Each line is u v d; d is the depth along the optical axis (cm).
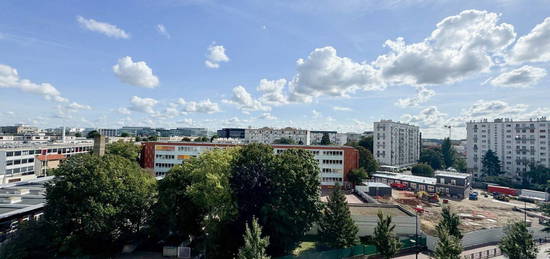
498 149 9594
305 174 2877
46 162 7669
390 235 2733
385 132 10738
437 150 13000
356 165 7312
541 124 8700
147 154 7325
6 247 2294
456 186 6425
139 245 3070
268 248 2734
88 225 2475
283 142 13838
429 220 4247
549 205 3491
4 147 6906
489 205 5659
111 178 2814
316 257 2639
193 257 2816
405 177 7575
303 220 2741
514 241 2567
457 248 2309
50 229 2509
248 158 3105
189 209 3000
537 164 8662
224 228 2827
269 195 2784
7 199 3188
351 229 2869
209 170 2947
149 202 3047
